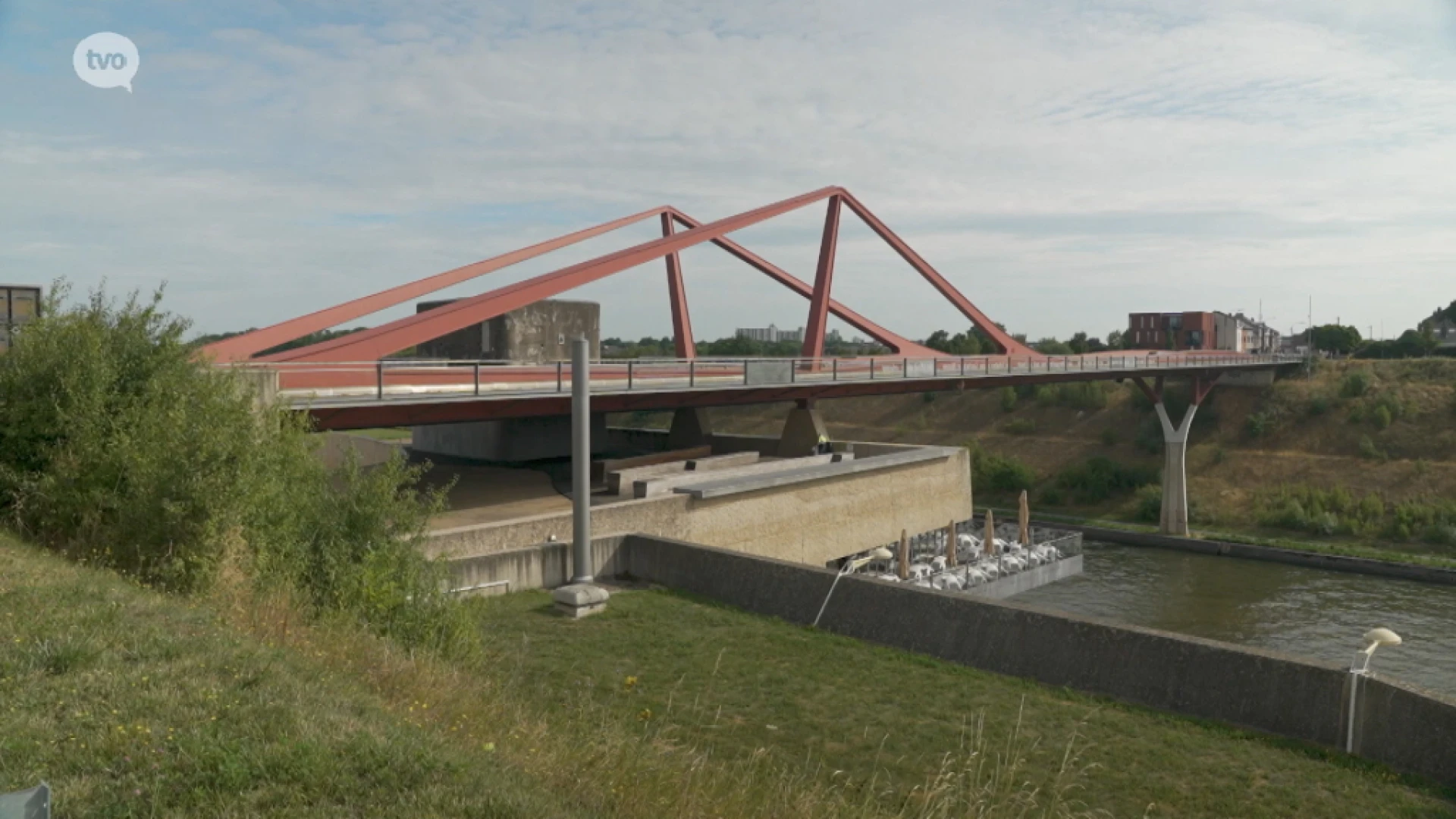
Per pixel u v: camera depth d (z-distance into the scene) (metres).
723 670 14.87
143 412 13.29
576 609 17.70
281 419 14.70
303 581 11.90
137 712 6.03
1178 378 70.38
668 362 30.77
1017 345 62.72
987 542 41.94
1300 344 134.50
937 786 9.61
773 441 41.75
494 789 5.71
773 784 9.23
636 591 20.17
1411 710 11.37
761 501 30.20
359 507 12.78
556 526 21.80
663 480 28.67
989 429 76.94
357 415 23.30
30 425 13.03
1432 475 56.28
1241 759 11.65
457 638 12.33
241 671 7.18
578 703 12.47
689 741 11.70
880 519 36.97
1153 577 46.62
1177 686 13.41
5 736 5.40
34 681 6.34
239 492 11.27
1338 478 59.44
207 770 5.31
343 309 29.48
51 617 7.75
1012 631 15.22
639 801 6.72
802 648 16.23
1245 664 12.89
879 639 16.75
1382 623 38.09
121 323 14.69
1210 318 112.06
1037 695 14.02
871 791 9.16
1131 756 11.73
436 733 6.93
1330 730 12.02
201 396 13.70
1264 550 51.31
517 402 27.28
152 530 10.91
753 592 19.02
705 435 44.25
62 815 4.68
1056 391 77.50
